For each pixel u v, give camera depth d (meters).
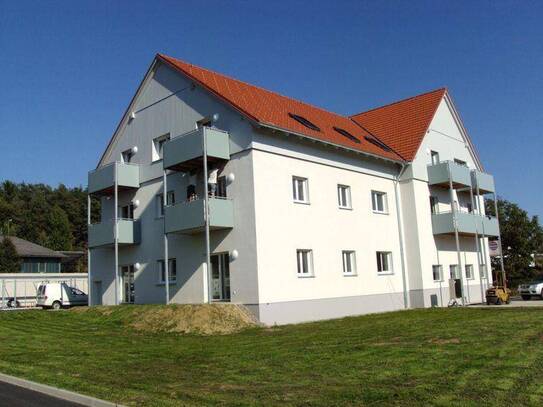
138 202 24.77
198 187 21.58
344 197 23.84
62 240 73.62
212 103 21.47
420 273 25.95
